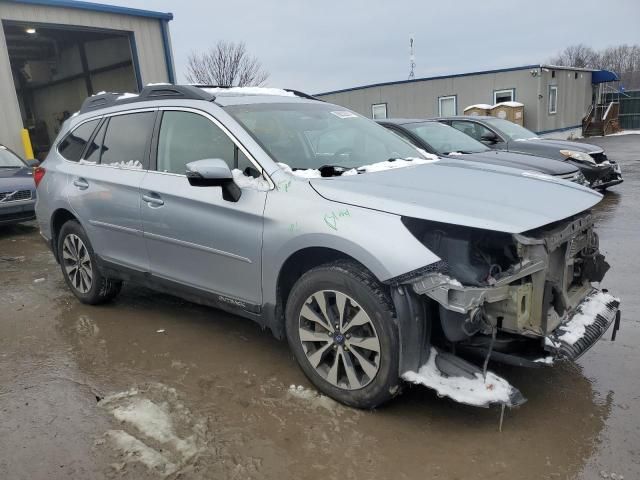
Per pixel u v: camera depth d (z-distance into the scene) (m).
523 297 2.70
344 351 2.96
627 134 27.86
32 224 9.55
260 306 3.35
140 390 3.31
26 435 2.87
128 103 4.39
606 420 2.85
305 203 3.03
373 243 2.71
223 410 3.05
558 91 24.62
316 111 4.16
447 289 2.57
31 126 22.58
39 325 4.47
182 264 3.78
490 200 2.89
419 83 25.31
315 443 2.73
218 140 3.58
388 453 2.64
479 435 2.76
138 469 2.56
